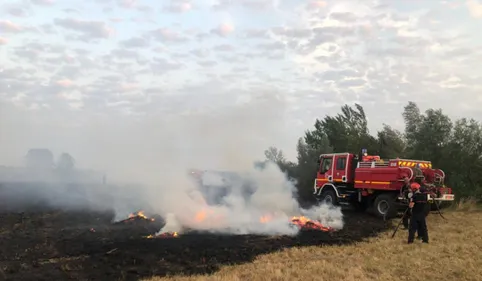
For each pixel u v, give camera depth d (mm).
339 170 19750
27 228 11977
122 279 7184
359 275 7535
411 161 16969
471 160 22297
